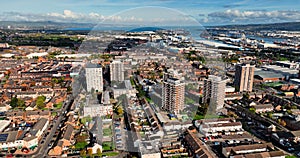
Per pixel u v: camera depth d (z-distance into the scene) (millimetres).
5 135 98250
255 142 98750
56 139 102062
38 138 101000
